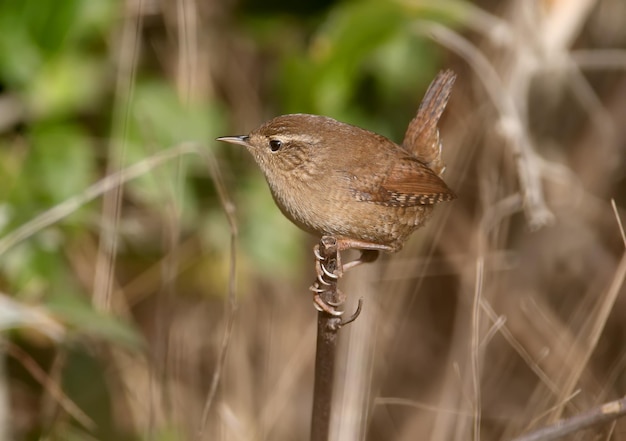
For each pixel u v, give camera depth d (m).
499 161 9.59
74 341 8.71
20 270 8.26
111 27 8.86
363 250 7.44
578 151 10.66
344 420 8.77
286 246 9.55
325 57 8.81
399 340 10.78
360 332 9.16
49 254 8.34
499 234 9.77
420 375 10.81
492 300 9.20
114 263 9.36
